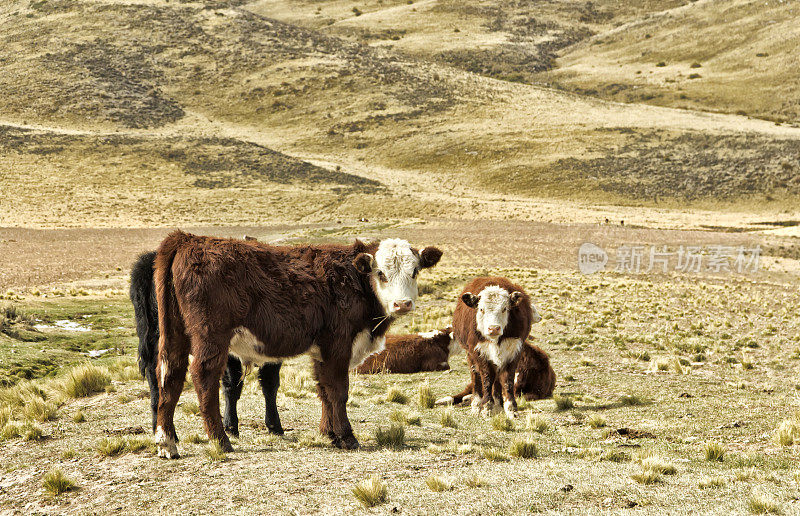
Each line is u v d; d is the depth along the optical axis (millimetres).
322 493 6004
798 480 6277
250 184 100875
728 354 17062
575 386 13492
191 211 86062
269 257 7719
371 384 14242
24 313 18766
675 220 83438
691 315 25094
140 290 8070
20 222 73750
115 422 9102
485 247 54938
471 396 12500
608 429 9531
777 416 9555
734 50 188625
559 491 5965
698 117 137375
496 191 105438
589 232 66562
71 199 86938
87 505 6027
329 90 149875
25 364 12938
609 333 20672
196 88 151625
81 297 26953
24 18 181500
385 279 7941
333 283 7895
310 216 86125
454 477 6406
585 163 111625
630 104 152000
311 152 124125
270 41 173625
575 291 32062
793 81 160375
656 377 13945
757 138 116000
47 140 111938
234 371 8672
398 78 156500
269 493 6016
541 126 130875
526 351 12609
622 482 6234
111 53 160500
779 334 20969
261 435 8586
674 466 6945
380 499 5789
